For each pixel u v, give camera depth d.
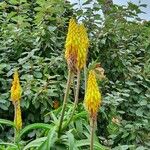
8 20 1.47
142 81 1.48
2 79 1.26
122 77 1.52
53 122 0.81
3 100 1.18
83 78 1.34
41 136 0.87
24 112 1.25
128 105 1.44
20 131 0.82
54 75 1.26
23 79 1.29
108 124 1.30
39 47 1.38
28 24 1.42
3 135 1.21
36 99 1.20
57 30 1.48
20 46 1.37
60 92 1.25
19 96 0.80
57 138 0.77
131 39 1.69
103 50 1.52
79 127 0.86
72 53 0.69
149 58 1.65
